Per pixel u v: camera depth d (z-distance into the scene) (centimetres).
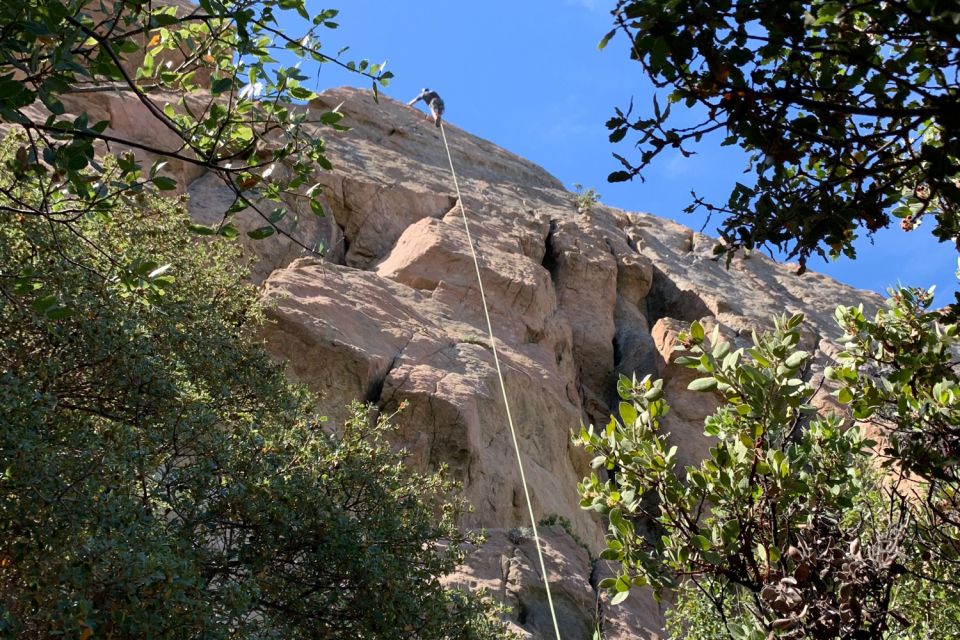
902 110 273
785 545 436
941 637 496
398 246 3131
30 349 843
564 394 2719
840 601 377
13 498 653
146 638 623
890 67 294
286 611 855
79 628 605
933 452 447
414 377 2123
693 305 3806
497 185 4225
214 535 890
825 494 469
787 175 306
